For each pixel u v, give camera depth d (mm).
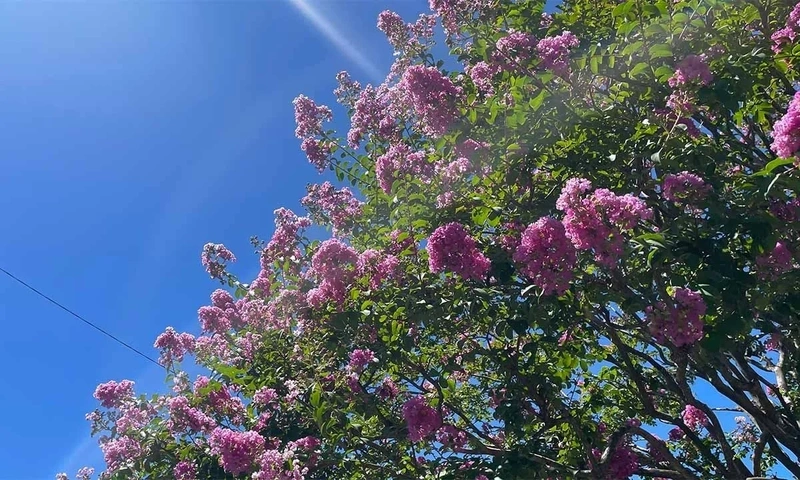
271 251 7453
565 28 6801
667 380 7445
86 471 8938
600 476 6223
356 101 8188
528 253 4430
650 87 5473
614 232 4172
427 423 5863
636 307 4836
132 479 7324
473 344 6566
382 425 7246
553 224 4418
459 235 5121
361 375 7016
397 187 6184
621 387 8219
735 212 4527
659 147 5191
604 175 5539
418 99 5891
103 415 7871
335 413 6570
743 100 5211
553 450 6883
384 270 6215
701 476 7797
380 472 6680
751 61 5078
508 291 5699
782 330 6254
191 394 7762
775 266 4547
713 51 5195
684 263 4586
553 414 6801
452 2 6418
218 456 6789
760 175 4281
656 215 5758
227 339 8375
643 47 5195
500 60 5781
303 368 7344
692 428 8266
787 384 8180
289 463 5945
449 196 6027
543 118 5570
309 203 7996
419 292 6148
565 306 5602
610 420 8773
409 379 7082
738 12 5602
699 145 5195
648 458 7383
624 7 5176
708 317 4715
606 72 5508
